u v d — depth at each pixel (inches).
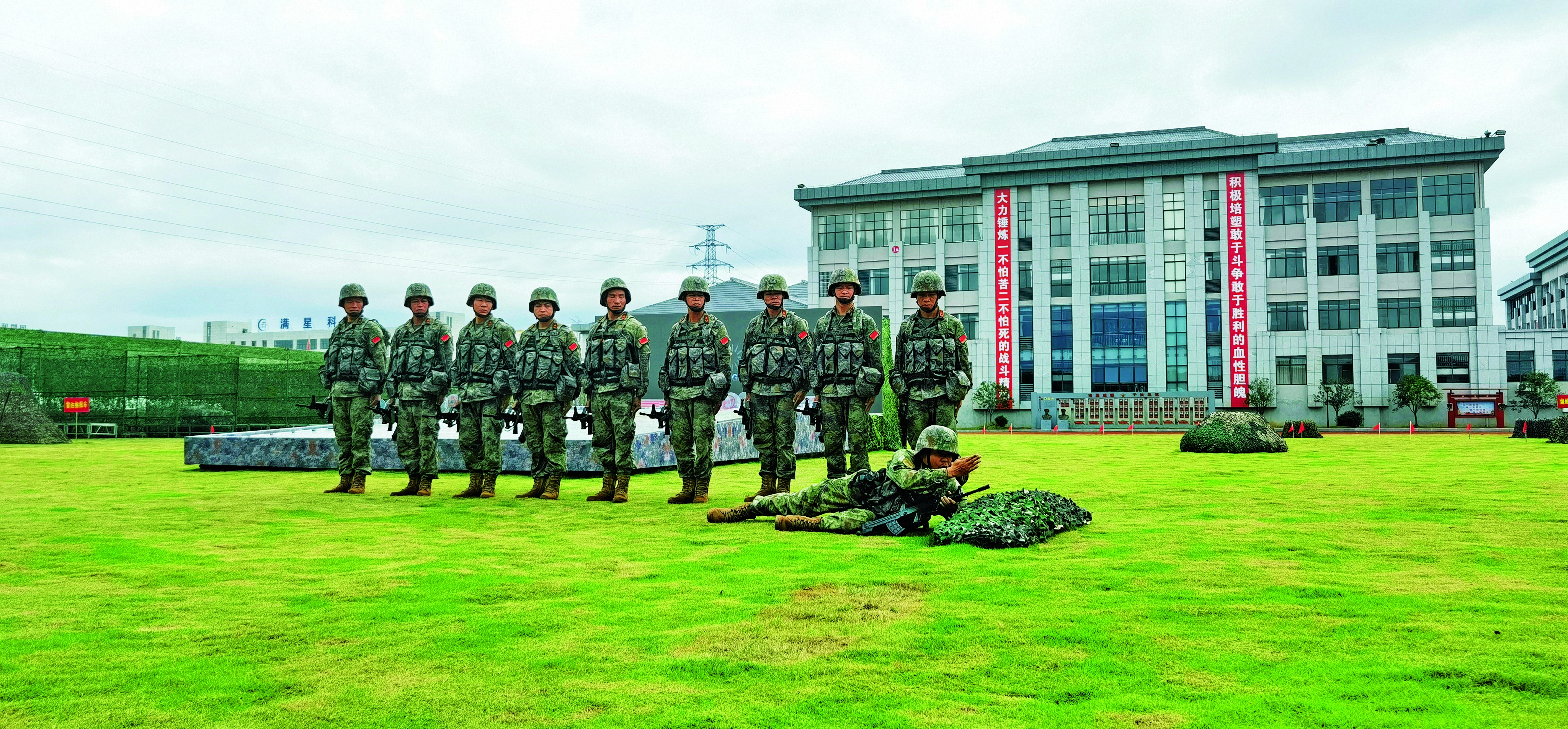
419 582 168.6
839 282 336.2
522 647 123.6
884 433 818.2
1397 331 1657.2
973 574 172.1
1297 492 345.7
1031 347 1838.1
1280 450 677.3
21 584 168.1
